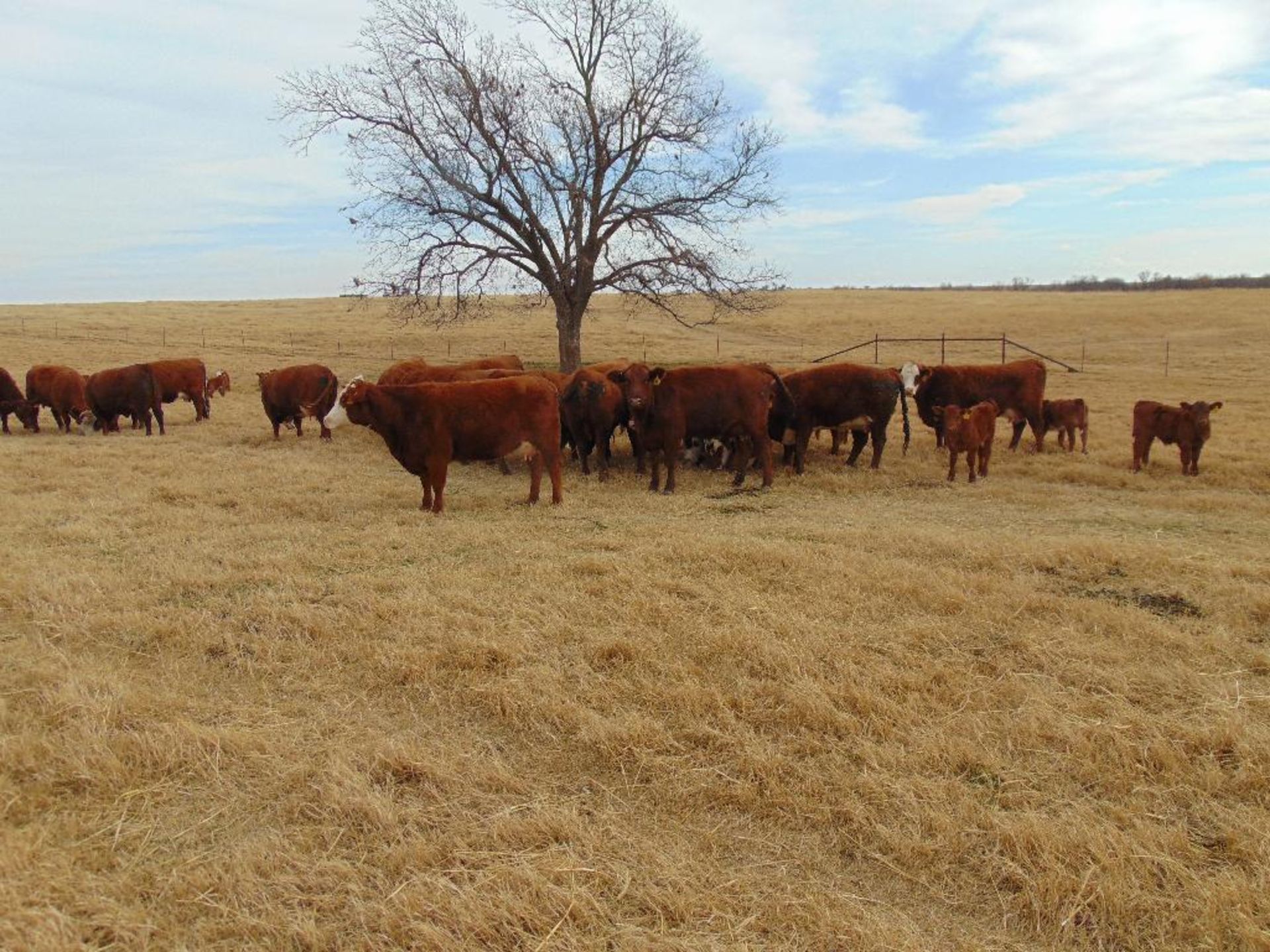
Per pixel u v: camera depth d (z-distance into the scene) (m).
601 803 3.89
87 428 17.72
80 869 3.30
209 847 3.53
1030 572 7.15
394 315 49.56
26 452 14.10
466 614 6.04
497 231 24.72
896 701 4.75
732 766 4.12
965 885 3.35
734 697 4.74
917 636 5.61
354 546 8.09
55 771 3.98
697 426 11.19
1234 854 3.44
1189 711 4.61
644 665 5.23
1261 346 40.31
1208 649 5.44
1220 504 10.30
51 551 7.82
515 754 4.34
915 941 2.99
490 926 3.01
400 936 3.00
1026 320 55.12
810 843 3.62
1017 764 4.12
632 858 3.44
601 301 75.50
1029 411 14.26
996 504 10.60
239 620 6.02
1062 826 3.59
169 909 3.12
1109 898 3.17
